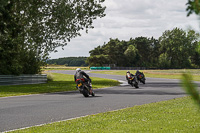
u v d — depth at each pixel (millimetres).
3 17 25250
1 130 7195
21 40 30031
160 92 20281
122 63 152750
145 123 7328
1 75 27641
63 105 12828
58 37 32344
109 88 24828
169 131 6125
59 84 30891
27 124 8055
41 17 30469
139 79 30250
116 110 10656
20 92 20453
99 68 132125
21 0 28062
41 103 13680
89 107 12055
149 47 172250
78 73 16906
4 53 27547
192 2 2326
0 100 15234
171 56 154500
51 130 6691
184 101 13148
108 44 152000
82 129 6750
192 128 6418
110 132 6207
